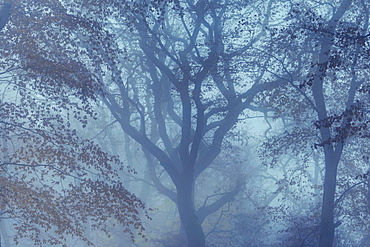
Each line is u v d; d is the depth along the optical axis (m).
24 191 19.58
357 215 29.00
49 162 20.48
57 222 19.97
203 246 27.20
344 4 24.20
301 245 26.27
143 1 26.56
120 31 30.17
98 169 21.52
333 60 18.53
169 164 28.09
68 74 20.36
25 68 20.09
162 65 28.08
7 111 21.12
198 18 28.70
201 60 27.47
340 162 31.47
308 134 27.78
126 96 29.05
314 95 24.38
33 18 20.72
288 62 26.41
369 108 20.09
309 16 23.14
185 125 27.97
